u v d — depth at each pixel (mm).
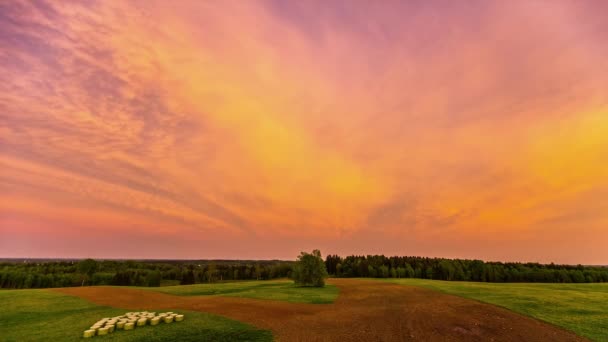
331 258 132000
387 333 21234
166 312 26938
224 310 28188
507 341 20234
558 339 20609
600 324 24016
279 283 63781
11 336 20000
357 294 41031
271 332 20781
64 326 22250
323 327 22359
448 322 24516
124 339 18891
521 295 38469
